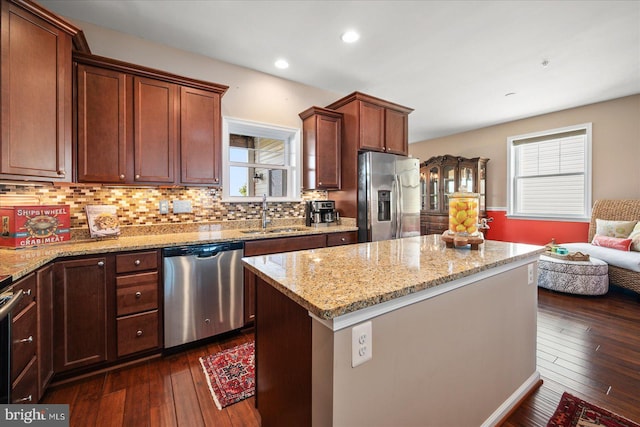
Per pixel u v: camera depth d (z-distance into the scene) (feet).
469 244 5.47
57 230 6.57
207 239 7.43
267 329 4.29
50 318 5.46
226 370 6.39
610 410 5.16
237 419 5.00
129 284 6.40
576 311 9.68
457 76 11.01
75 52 6.51
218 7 7.14
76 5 7.06
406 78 11.16
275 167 11.34
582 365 6.60
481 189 17.34
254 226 10.30
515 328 5.30
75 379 5.99
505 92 12.54
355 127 10.90
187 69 9.19
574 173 14.74
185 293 7.08
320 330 2.91
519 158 16.84
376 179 10.73
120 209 8.09
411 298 3.40
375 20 7.65
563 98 13.25
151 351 6.79
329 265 4.28
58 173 6.01
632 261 10.50
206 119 8.36
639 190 12.77
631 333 8.13
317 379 2.98
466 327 4.23
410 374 3.47
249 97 10.39
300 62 9.90
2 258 5.08
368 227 10.62
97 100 6.87
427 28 7.99
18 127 5.35
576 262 11.21
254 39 8.54
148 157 7.50
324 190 11.92
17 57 5.32
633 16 7.45
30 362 4.74
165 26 7.93
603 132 13.70
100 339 6.14
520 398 5.39
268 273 3.84
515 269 5.25
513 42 8.67
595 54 9.36
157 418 4.99
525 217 16.49
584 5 7.06
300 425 3.39
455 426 4.13
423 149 22.13
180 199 9.01
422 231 19.49
